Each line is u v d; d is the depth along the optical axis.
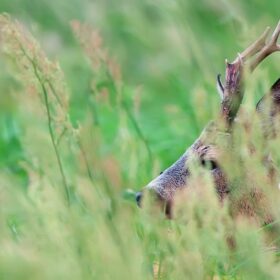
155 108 18.47
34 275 8.76
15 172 15.02
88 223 9.84
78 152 10.73
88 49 12.95
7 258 8.77
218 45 18.83
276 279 9.08
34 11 22.91
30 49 10.54
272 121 10.25
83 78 18.25
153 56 20.31
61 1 21.95
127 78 21.48
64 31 21.72
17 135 16.27
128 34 22.48
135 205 11.16
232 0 17.75
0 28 10.61
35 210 9.69
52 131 10.80
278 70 15.16
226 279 9.76
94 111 14.38
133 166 12.05
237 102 10.45
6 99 17.42
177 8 17.11
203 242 9.39
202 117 12.89
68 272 8.80
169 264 9.50
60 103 10.59
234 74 10.55
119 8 21.86
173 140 15.36
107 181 10.48
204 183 9.86
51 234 9.21
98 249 9.04
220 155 10.09
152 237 9.95
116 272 8.92
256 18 19.64
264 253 9.59
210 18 20.25
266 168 10.24
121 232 9.42
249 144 10.26
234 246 9.85
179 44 16.89
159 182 10.34
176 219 9.81
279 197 9.86
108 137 15.89
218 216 9.51
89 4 22.05
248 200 10.35
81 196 10.35
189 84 17.17
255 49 10.74
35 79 10.55
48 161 10.67
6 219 10.23
